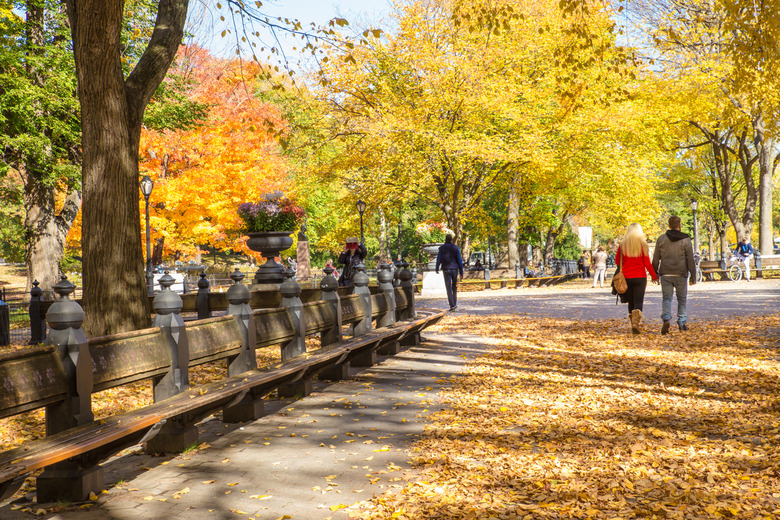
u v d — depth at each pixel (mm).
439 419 6125
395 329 9695
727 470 4430
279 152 36188
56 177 21047
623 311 16375
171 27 9859
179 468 4734
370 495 4121
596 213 39000
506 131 30312
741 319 13391
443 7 27203
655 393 7004
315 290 13898
